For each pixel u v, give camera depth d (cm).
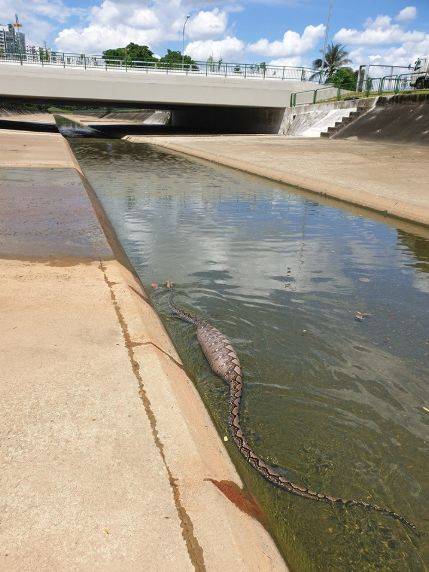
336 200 1675
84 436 364
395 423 510
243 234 1219
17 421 374
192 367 603
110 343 509
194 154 3159
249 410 520
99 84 4441
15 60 4400
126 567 265
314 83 5038
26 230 984
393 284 902
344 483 428
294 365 613
